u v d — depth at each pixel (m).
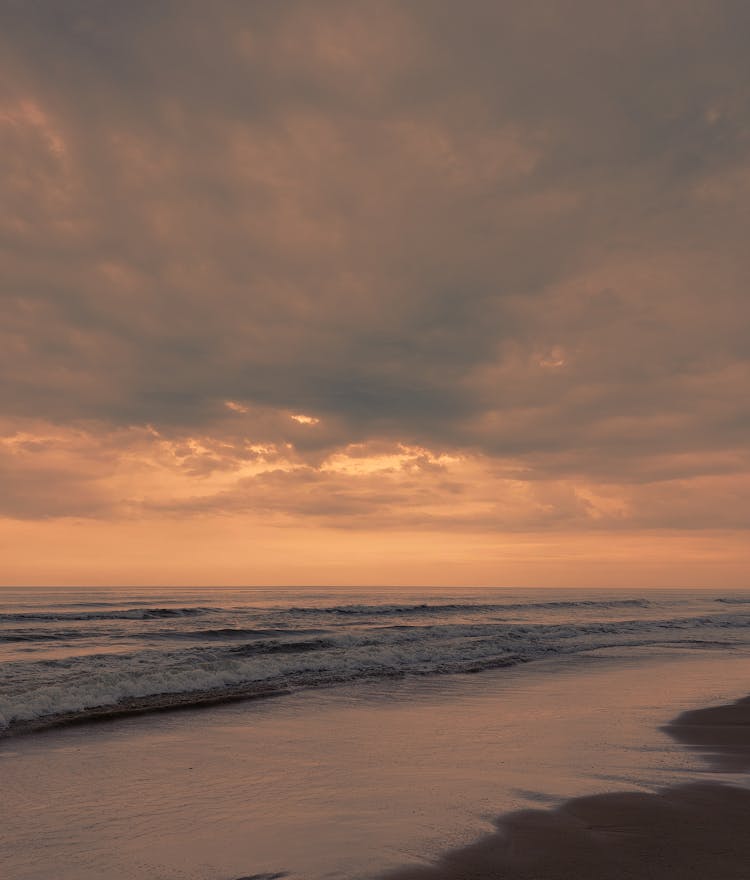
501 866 4.58
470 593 114.19
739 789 6.54
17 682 12.98
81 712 10.66
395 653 18.62
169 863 4.65
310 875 4.41
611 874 4.43
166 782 6.87
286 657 17.55
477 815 5.70
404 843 5.03
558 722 10.24
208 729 9.66
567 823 5.48
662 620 36.41
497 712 11.16
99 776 7.10
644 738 9.06
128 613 36.34
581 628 29.03
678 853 4.82
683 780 6.87
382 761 7.78
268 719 10.45
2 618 32.28
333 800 6.20
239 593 92.75
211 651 18.39
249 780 6.95
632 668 17.44
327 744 8.72
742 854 4.82
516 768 7.43
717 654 20.94
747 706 11.74
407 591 128.12
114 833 5.30
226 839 5.14
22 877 4.42
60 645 21.84
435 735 9.30
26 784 6.77
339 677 15.09
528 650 21.31
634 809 5.86
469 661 18.44
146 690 12.62
